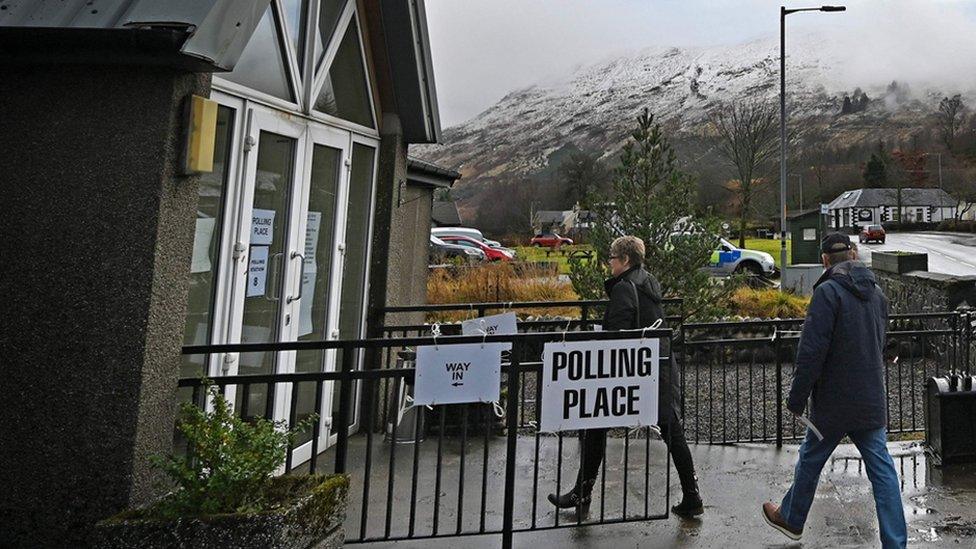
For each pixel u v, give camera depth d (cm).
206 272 429
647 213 910
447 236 3053
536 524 424
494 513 440
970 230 6719
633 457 566
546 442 609
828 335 367
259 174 471
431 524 421
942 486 489
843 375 371
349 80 588
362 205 621
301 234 512
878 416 370
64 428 327
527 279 1549
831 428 373
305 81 512
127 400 324
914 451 571
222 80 424
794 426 645
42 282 331
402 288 779
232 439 306
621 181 942
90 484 325
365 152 621
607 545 393
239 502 299
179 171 337
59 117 333
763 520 430
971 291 1167
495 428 634
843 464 535
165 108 330
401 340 372
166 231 333
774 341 618
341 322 591
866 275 379
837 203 8881
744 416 822
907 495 473
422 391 373
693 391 966
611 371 389
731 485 497
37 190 333
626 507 431
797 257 2875
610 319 422
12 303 332
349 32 584
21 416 330
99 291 328
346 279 600
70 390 328
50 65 332
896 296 1466
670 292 901
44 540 328
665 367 423
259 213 472
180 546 284
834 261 389
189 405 320
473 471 524
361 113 609
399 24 601
